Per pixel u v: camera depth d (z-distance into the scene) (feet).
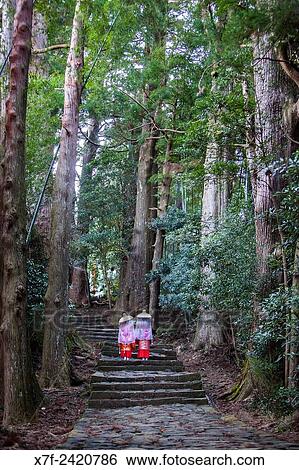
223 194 46.65
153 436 18.90
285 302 21.12
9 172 23.94
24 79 24.72
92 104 55.06
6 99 25.08
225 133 29.73
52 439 19.16
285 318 21.36
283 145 26.94
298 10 17.28
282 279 26.73
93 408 26.27
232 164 31.81
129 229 66.39
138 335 36.37
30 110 45.83
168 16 50.52
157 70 50.49
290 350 22.02
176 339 53.21
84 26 36.99
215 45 37.45
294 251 23.90
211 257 33.78
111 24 40.01
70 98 36.78
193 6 47.62
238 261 30.66
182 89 51.72
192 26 48.06
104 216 66.44
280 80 27.94
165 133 56.13
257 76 28.58
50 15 39.55
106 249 65.31
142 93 57.93
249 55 29.27
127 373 32.60
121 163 67.87
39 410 23.95
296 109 25.86
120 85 52.29
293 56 21.27
